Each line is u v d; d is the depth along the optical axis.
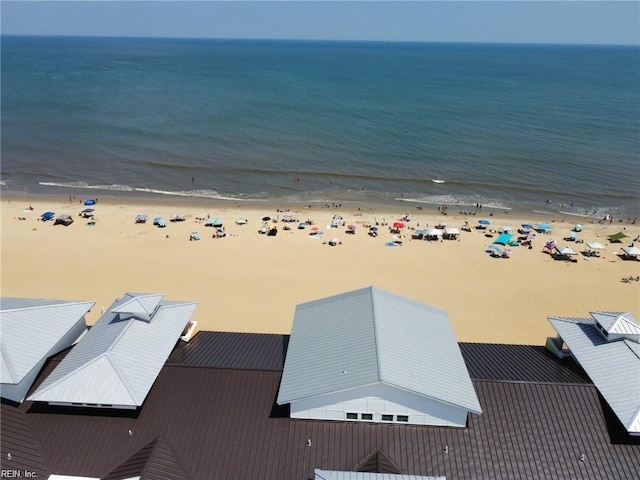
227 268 58.59
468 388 27.06
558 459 25.42
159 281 55.19
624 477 24.86
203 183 91.56
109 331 30.59
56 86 194.38
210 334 35.34
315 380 26.88
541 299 53.66
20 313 30.45
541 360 32.81
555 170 100.88
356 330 29.75
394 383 25.34
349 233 69.94
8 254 60.91
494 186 92.56
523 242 67.75
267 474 24.94
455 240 68.56
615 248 67.38
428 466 25.19
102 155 104.62
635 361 29.00
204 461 25.38
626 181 95.56
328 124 134.38
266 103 163.88
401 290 54.78
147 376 27.92
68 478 25.00
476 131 129.50
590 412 27.11
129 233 68.38
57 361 30.17
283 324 47.34
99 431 26.53
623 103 178.38
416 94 190.88
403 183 93.38
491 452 25.67
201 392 28.17
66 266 58.28
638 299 54.31
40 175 92.94
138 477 24.42
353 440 26.19
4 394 27.67
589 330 32.53
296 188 90.25
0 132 118.62
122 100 164.12
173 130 124.88
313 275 57.53
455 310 50.91
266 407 27.59
